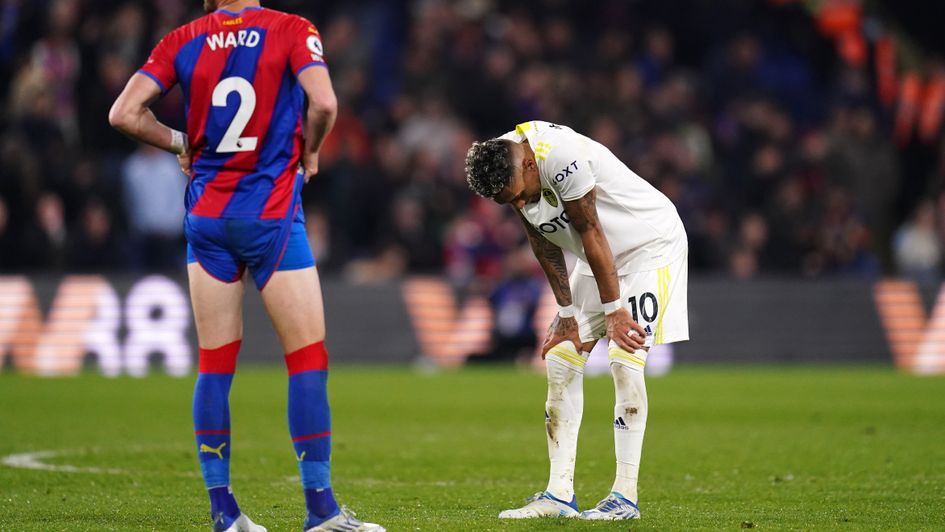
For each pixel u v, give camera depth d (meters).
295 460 26.92
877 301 62.84
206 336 16.44
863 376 54.84
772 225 65.81
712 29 81.19
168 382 49.06
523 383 49.72
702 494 21.81
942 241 71.56
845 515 18.89
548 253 19.23
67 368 55.88
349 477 24.41
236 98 15.94
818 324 62.31
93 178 59.66
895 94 80.12
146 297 56.53
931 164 80.12
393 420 36.16
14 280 56.19
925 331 62.88
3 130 61.41
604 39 73.44
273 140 16.06
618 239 18.80
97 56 63.84
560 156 17.81
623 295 18.92
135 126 16.06
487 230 63.25
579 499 21.47
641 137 67.38
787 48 82.81
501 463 26.66
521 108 69.12
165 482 23.08
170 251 59.88
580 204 17.94
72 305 56.31
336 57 70.44
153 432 31.95
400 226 62.62
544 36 74.19
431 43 70.69
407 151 66.50
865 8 82.31
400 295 59.94
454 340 60.00
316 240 61.78
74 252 58.53
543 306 60.12
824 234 66.12
